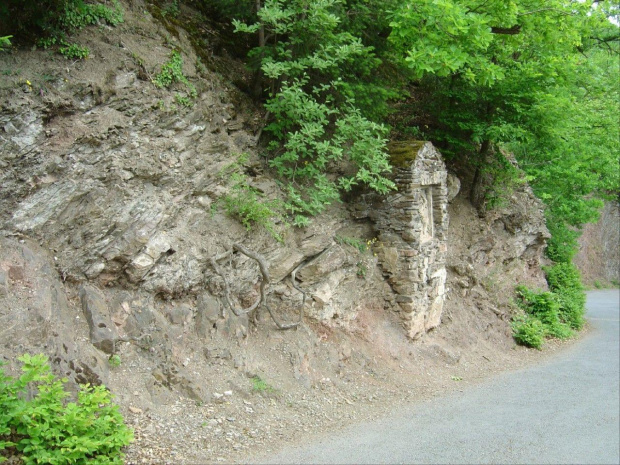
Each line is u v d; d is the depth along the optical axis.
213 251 7.29
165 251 6.77
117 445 4.85
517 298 14.48
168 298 6.88
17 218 5.79
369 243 9.71
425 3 7.63
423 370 9.42
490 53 10.94
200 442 5.67
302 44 8.38
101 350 5.96
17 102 5.77
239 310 7.46
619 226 35.47
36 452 4.46
